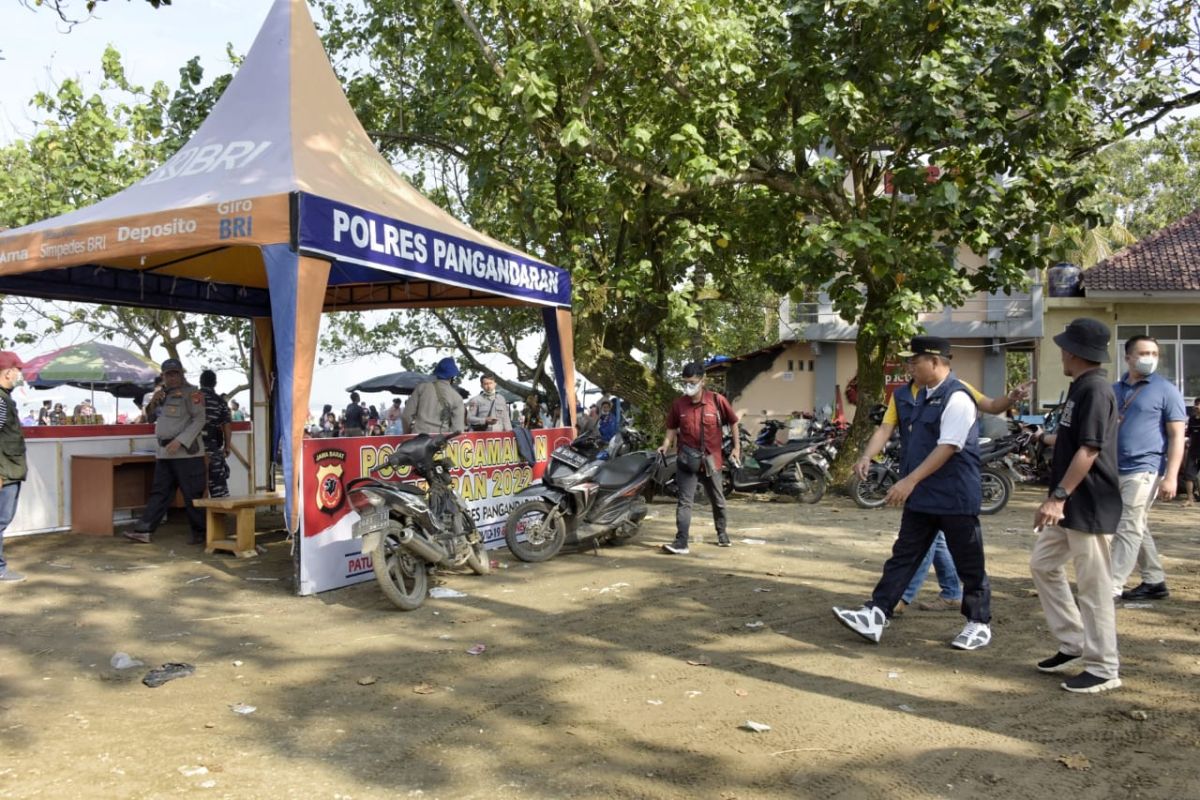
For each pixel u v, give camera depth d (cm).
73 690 487
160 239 721
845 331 2350
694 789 366
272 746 410
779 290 1548
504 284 909
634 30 1163
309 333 684
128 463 974
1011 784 370
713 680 505
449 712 455
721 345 2997
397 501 658
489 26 1270
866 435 1360
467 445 882
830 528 1046
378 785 370
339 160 855
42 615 637
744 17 1221
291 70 895
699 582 754
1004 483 1172
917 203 1200
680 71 1203
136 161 1714
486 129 1316
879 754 400
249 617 639
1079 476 471
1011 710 454
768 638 589
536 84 1079
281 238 675
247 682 501
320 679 506
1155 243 2145
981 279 1291
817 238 1177
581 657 548
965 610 568
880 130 1230
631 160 1239
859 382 1380
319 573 712
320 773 381
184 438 883
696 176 1142
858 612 568
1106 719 440
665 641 582
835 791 364
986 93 1093
